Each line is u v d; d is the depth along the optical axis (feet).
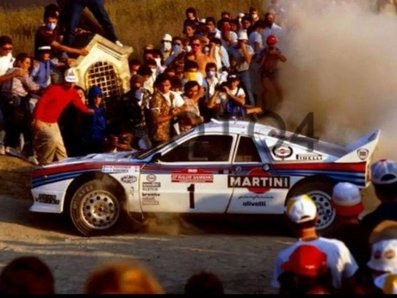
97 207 119.96
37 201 122.21
